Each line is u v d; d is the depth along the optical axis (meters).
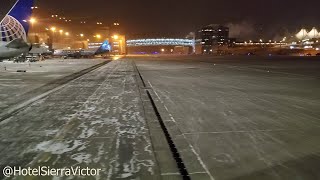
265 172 5.26
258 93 15.78
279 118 9.62
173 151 6.38
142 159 5.89
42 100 13.22
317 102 12.82
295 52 176.75
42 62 62.88
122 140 7.18
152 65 50.12
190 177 5.05
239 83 21.12
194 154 6.18
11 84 19.98
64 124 8.80
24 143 6.97
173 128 8.34
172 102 12.82
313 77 26.23
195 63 58.06
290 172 5.25
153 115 10.06
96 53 108.06
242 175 5.13
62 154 6.21
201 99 13.68
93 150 6.45
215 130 8.13
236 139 7.26
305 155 6.11
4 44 28.44
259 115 10.11
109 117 9.73
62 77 25.77
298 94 15.41
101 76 27.03
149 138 7.35
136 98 13.89
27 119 9.48
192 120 9.35
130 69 38.22
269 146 6.70
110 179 4.97
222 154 6.18
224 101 13.16
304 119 9.46
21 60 63.75
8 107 11.53
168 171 5.30
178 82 21.78
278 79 24.41
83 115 10.05
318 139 7.24
